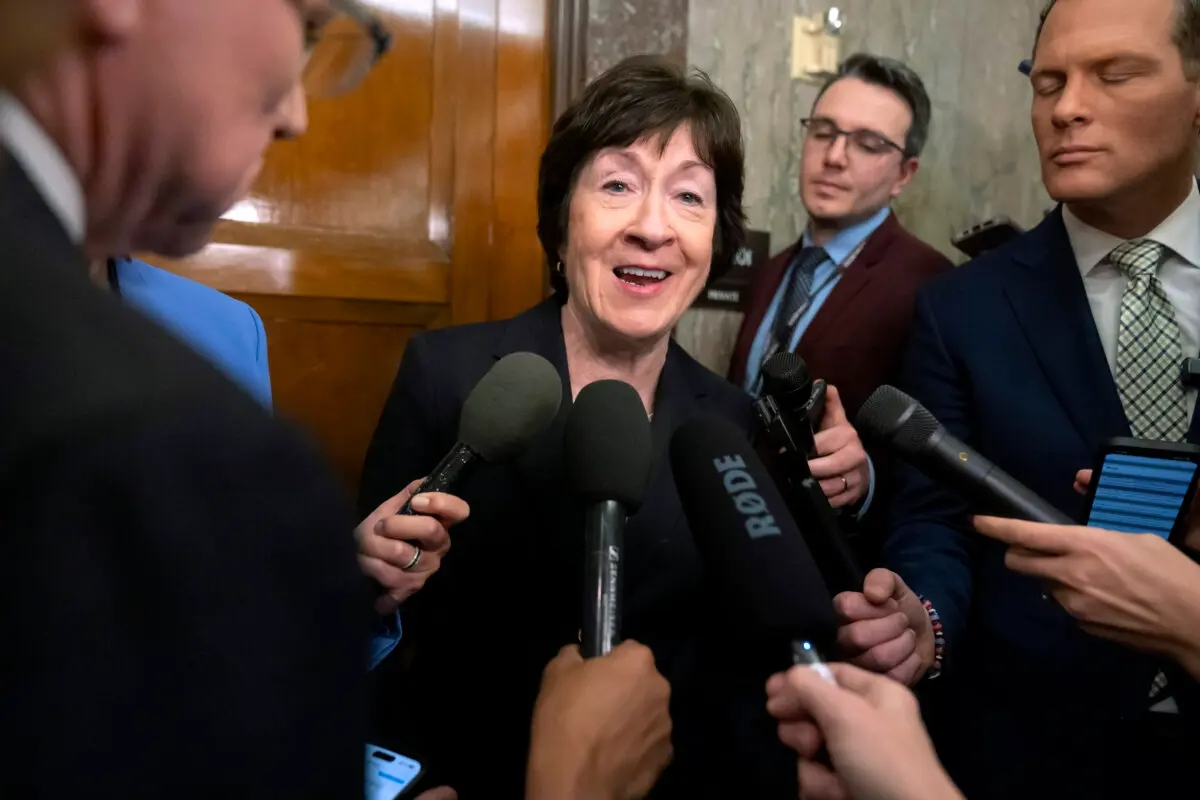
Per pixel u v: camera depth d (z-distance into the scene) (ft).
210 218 1.63
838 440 4.19
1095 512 3.06
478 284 5.90
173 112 1.37
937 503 4.37
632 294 3.79
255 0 1.40
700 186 3.85
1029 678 4.02
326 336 5.58
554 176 4.01
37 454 0.96
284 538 1.08
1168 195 3.88
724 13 6.49
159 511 0.98
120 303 1.14
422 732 3.56
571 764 1.97
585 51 5.75
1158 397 3.83
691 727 3.54
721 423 2.68
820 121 5.96
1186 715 3.69
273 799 1.05
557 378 3.23
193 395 1.06
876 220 5.98
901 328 5.59
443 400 3.81
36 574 0.95
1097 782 3.83
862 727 1.88
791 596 2.22
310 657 1.10
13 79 1.25
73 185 1.34
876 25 7.12
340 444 5.64
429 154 5.76
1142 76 3.66
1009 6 7.62
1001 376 4.10
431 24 5.72
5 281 1.05
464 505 2.81
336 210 5.56
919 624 3.47
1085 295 4.04
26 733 0.94
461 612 3.77
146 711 0.98
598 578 2.50
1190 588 2.70
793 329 5.88
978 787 4.09
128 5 1.27
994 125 7.64
